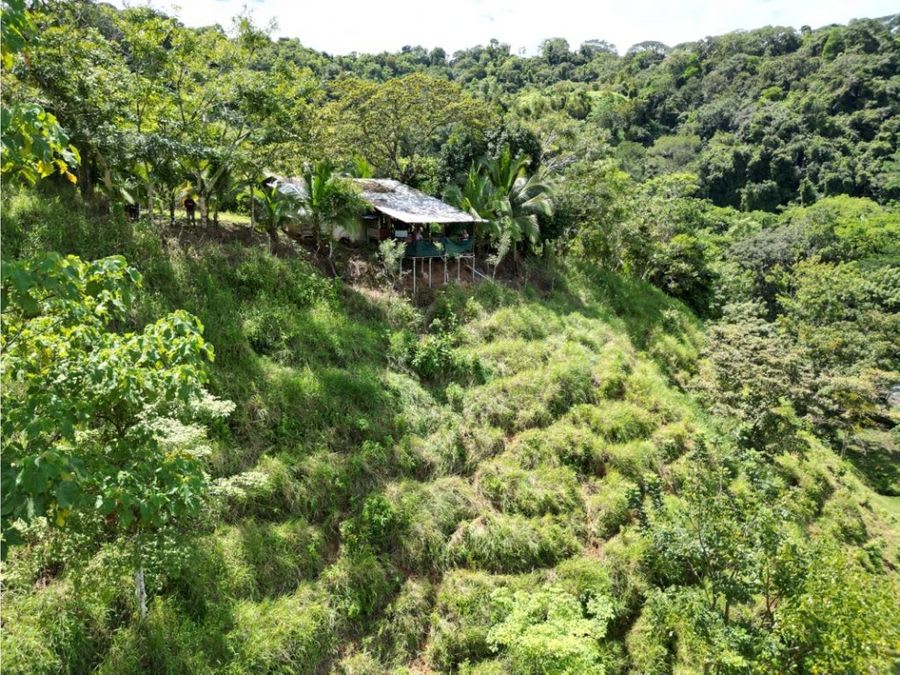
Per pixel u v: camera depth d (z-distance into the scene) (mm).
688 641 9477
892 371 25344
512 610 9406
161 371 4988
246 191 17078
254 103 14234
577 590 10406
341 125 24594
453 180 23594
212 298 12695
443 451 12336
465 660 9117
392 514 10297
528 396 14430
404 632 9234
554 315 18688
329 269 16562
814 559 8469
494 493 11844
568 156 25359
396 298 16078
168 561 6590
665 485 13633
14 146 3645
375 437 11812
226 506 9031
